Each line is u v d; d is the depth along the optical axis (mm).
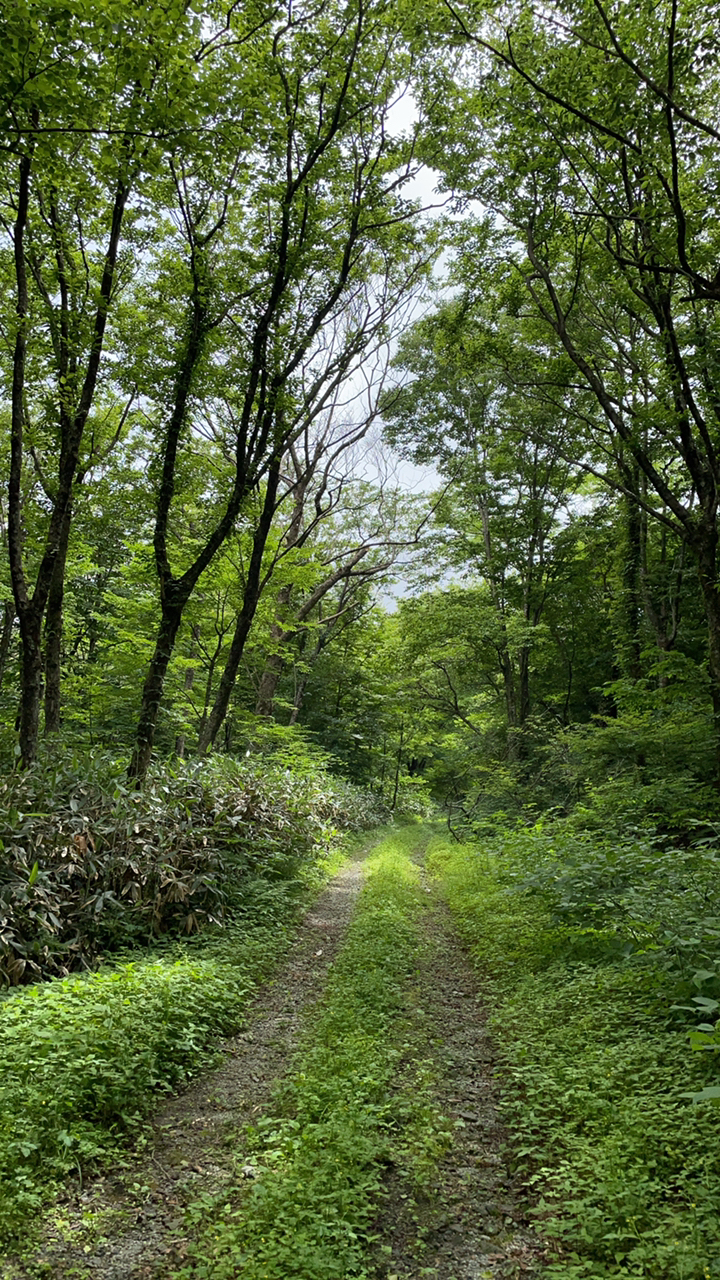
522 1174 3512
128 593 19938
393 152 12477
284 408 11992
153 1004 5039
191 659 16938
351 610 27641
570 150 10547
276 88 9859
